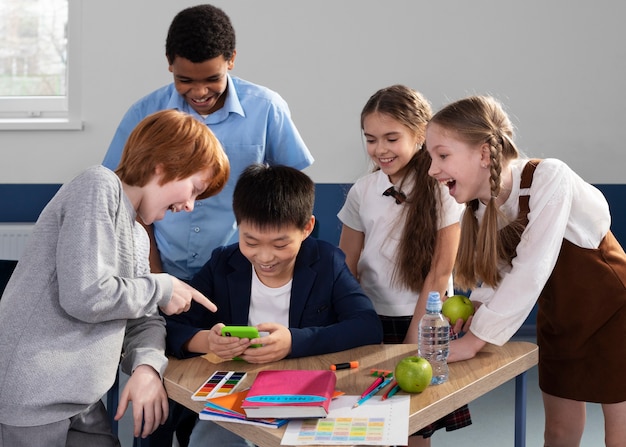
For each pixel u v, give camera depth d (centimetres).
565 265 188
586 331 190
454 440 285
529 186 177
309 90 396
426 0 393
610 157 406
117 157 224
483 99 180
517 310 167
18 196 397
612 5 397
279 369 162
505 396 329
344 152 400
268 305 183
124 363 164
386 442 127
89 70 392
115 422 174
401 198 211
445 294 215
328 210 402
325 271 184
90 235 143
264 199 167
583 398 194
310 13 392
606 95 402
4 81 408
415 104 207
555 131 404
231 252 188
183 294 160
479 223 188
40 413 145
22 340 145
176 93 218
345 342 173
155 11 388
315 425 133
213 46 197
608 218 190
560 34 398
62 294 143
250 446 185
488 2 395
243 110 220
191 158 156
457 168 175
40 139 395
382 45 395
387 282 215
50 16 404
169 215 220
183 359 169
